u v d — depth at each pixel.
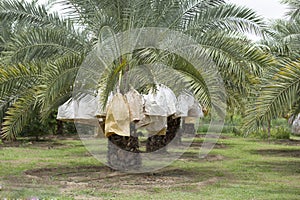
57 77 8.51
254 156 14.16
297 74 6.01
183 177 9.58
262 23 9.45
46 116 10.41
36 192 7.21
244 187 8.41
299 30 11.34
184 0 9.71
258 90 6.62
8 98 9.98
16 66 9.38
